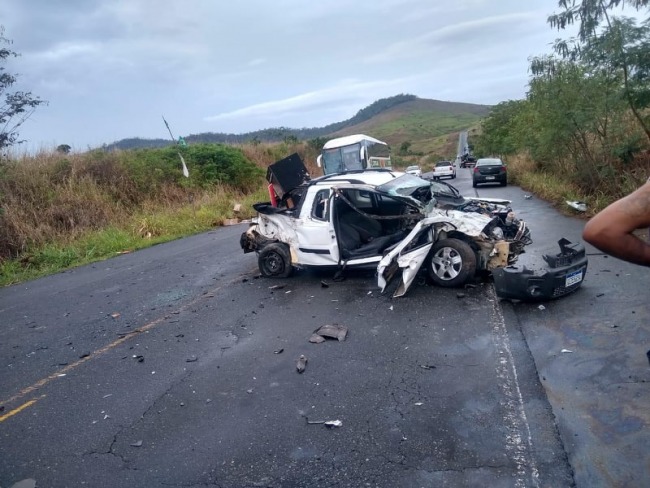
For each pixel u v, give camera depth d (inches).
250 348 224.2
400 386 172.9
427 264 278.7
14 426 176.4
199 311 290.0
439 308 245.3
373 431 147.3
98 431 166.1
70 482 139.6
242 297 308.3
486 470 124.0
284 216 330.6
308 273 347.3
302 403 168.7
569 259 235.9
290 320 255.0
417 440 140.1
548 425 139.7
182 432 159.5
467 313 234.5
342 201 319.9
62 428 171.0
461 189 941.8
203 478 134.6
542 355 183.2
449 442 137.3
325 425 153.1
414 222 295.9
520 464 124.7
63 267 529.7
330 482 126.8
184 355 225.3
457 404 156.6
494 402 155.3
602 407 144.6
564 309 223.6
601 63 403.2
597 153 515.5
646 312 205.3
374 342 213.8
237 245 519.5
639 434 130.1
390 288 286.0
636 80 379.6
